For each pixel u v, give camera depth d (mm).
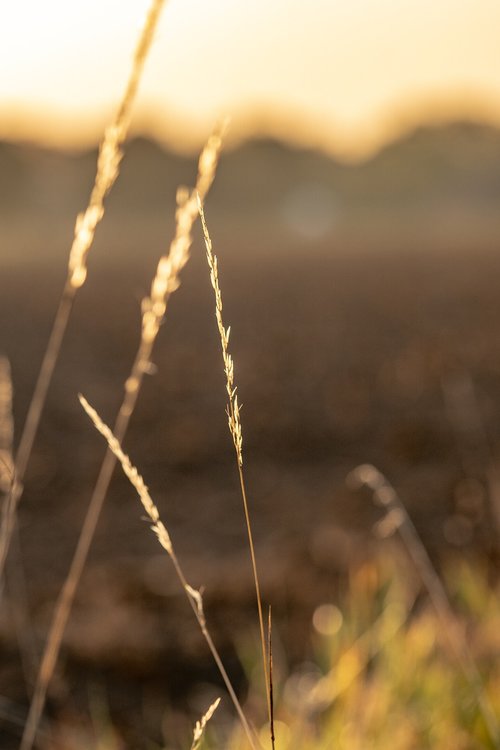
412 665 2361
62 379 11180
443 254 48438
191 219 1152
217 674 2975
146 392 10062
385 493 1766
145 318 1210
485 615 2779
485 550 3943
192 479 6328
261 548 4527
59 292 30312
